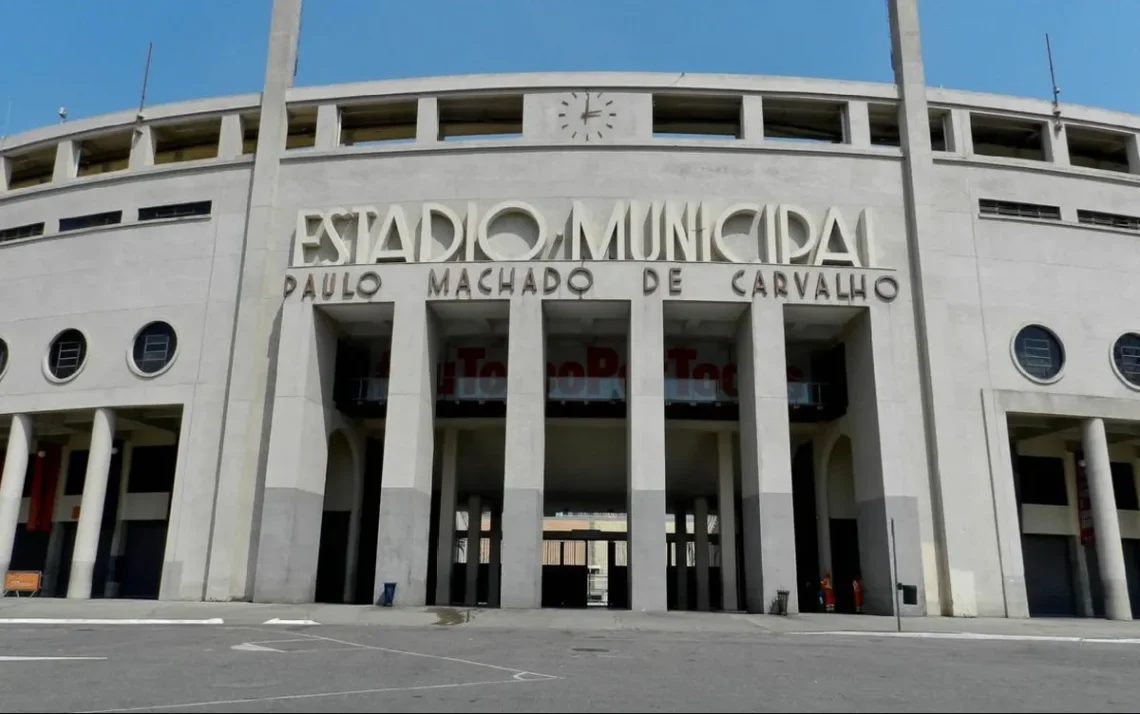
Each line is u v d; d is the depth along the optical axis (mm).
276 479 25828
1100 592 31172
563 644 14516
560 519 70000
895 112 30953
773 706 7793
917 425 27438
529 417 25797
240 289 29422
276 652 12398
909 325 28328
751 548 25906
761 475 25359
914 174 29375
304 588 26141
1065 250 29875
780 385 26062
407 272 27219
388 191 29609
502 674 10016
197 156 36031
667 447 34594
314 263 28953
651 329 26391
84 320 30875
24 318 31750
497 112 32188
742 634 18297
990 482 27109
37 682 8898
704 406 30359
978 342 28453
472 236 28484
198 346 29344
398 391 26266
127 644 13531
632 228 28250
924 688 9367
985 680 10273
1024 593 26172
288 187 30172
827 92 30297
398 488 25406
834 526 31297
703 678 9914
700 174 29250
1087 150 33938
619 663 11477
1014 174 30312
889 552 25156
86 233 31750
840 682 9773
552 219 28844
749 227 28812
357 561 31734
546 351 30859
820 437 31453
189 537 27469
